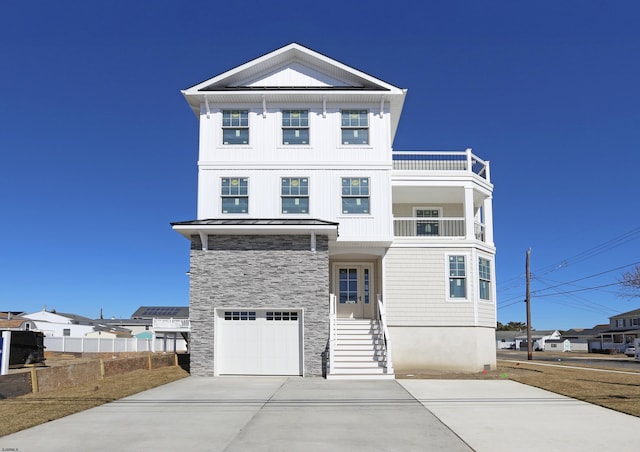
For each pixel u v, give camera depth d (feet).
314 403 44.96
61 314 270.67
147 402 45.50
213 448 29.17
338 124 77.71
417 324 77.20
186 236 71.72
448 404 44.55
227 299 69.00
